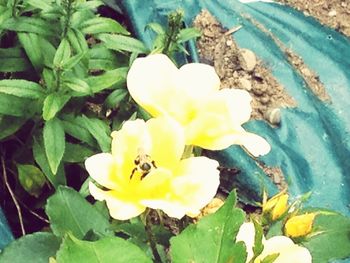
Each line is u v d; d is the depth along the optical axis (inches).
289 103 35.9
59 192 18.6
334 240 17.1
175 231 29.2
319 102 36.0
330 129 35.2
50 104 25.8
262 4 38.8
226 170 33.3
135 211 13.1
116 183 13.4
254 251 12.9
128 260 11.9
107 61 30.0
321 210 17.0
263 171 33.5
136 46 29.9
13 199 29.9
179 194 13.4
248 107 14.7
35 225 30.7
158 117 13.8
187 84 14.5
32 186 29.9
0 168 30.5
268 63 37.0
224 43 37.3
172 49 29.2
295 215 16.3
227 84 36.2
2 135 27.8
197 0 38.1
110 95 29.4
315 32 38.3
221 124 13.9
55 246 16.5
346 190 33.5
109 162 13.6
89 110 29.6
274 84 36.4
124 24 37.2
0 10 27.9
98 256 11.8
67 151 28.8
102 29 29.2
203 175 13.6
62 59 26.6
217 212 12.5
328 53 37.7
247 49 37.2
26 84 26.5
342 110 35.9
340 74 37.0
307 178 33.6
